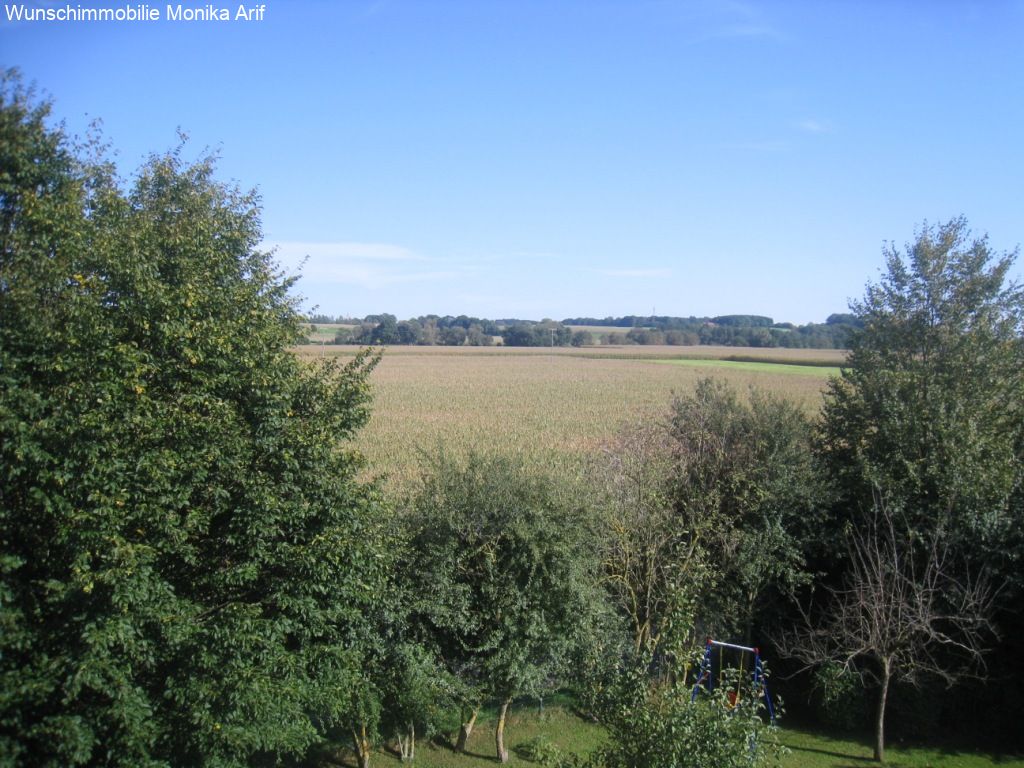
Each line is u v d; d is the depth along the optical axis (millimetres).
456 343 138625
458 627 14984
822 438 22734
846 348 23797
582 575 15797
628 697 10023
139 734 9336
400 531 14586
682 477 19859
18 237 10289
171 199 14156
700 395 22125
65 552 9531
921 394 19781
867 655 16875
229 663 10242
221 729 9992
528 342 136625
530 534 14844
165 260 11664
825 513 19172
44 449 9336
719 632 18562
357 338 116188
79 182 11383
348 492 12227
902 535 17906
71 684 8930
